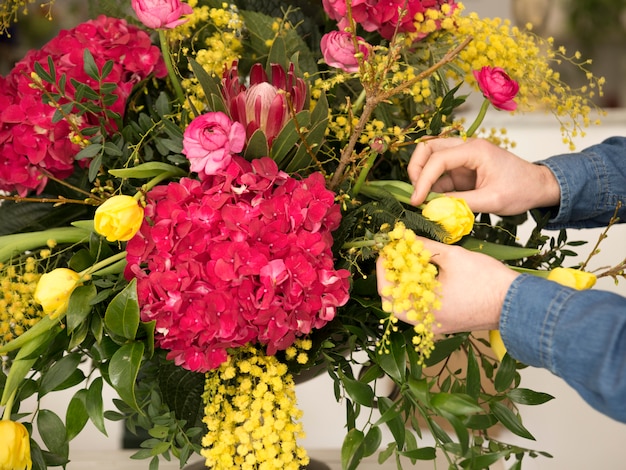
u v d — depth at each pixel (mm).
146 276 674
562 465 2029
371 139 782
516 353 694
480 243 796
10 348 682
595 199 906
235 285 646
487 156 846
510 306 681
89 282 707
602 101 2725
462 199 760
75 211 886
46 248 792
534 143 2678
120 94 833
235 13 926
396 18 813
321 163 772
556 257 856
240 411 701
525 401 746
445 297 710
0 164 822
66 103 788
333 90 889
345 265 735
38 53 851
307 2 977
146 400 803
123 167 803
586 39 2682
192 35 940
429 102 889
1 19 1024
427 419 715
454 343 746
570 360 633
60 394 1807
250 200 683
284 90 712
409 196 793
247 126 708
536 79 907
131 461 1095
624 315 613
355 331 722
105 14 966
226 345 681
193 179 745
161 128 792
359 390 708
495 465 1074
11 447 659
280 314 660
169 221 662
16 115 796
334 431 1913
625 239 2451
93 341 736
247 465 689
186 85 837
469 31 849
